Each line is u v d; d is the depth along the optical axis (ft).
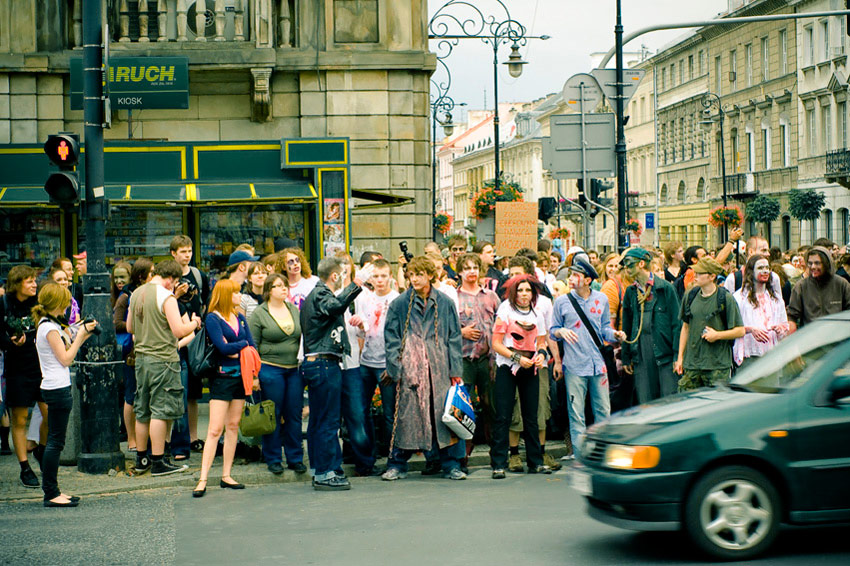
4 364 37.50
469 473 39.86
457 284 49.44
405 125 67.97
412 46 68.23
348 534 29.76
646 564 25.48
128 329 39.45
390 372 38.22
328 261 37.52
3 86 64.85
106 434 39.17
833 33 191.62
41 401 38.45
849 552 26.21
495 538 28.58
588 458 27.02
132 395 42.80
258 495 36.22
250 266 42.88
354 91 67.41
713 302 40.24
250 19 65.72
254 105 65.98
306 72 67.05
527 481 37.60
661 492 25.40
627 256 42.63
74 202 38.47
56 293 34.35
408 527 30.35
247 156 58.49
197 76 65.77
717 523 25.45
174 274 38.32
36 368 37.22
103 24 39.86
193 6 65.98
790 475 25.55
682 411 26.53
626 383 43.57
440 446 37.83
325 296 36.81
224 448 37.58
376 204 67.72
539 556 26.50
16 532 30.60
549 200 78.64
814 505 25.64
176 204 56.95
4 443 43.78
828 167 187.42
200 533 30.32
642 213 303.27
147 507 34.22
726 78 242.37
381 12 67.62
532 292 38.63
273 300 39.01
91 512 33.50
